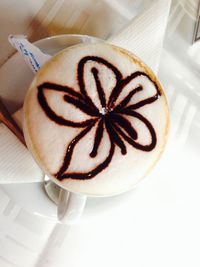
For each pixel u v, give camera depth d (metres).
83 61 0.17
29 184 0.19
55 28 0.21
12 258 0.20
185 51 0.23
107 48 0.17
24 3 0.20
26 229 0.20
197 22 0.23
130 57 0.17
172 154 0.22
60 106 0.16
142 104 0.17
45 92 0.16
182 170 0.22
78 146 0.16
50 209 0.20
